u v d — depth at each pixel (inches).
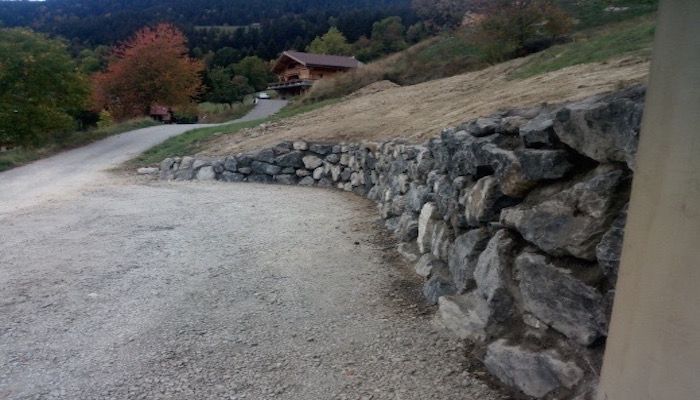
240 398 117.2
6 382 124.2
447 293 154.1
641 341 65.8
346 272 195.2
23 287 183.2
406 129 383.2
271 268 201.6
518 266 117.4
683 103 60.2
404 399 114.0
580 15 768.9
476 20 778.8
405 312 157.3
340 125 482.3
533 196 119.0
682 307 59.8
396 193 265.4
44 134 689.0
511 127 138.5
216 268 202.4
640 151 69.2
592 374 94.3
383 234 247.3
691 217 58.8
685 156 59.7
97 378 125.8
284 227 266.4
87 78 821.2
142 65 1121.4
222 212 306.7
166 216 296.2
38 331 149.9
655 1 703.7
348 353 135.3
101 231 261.4
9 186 438.9
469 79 567.8
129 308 165.6
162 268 202.8
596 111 98.6
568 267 102.6
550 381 102.3
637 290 67.2
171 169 484.7
